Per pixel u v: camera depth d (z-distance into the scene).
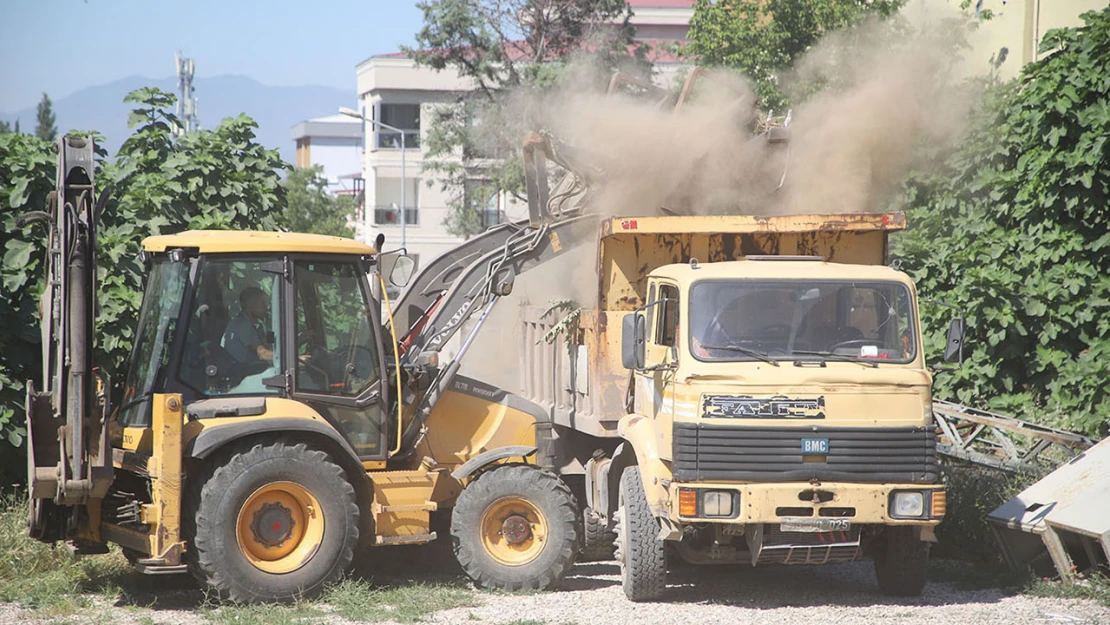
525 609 29.44
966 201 53.19
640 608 29.59
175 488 28.36
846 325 29.56
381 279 32.44
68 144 28.69
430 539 31.44
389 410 32.25
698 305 29.41
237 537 28.92
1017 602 29.91
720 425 28.23
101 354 40.25
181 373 29.64
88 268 28.44
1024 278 47.56
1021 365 46.78
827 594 31.52
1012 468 38.66
